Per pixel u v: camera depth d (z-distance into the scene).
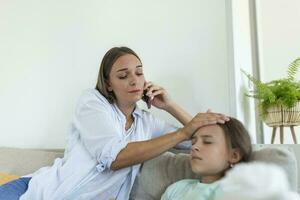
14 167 1.57
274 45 1.93
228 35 1.54
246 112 1.61
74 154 1.26
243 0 1.76
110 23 1.82
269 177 0.42
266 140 1.74
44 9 1.98
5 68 2.01
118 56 1.30
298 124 1.50
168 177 1.22
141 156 1.14
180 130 1.13
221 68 1.54
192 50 1.61
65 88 1.87
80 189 1.21
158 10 1.71
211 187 0.98
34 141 1.90
